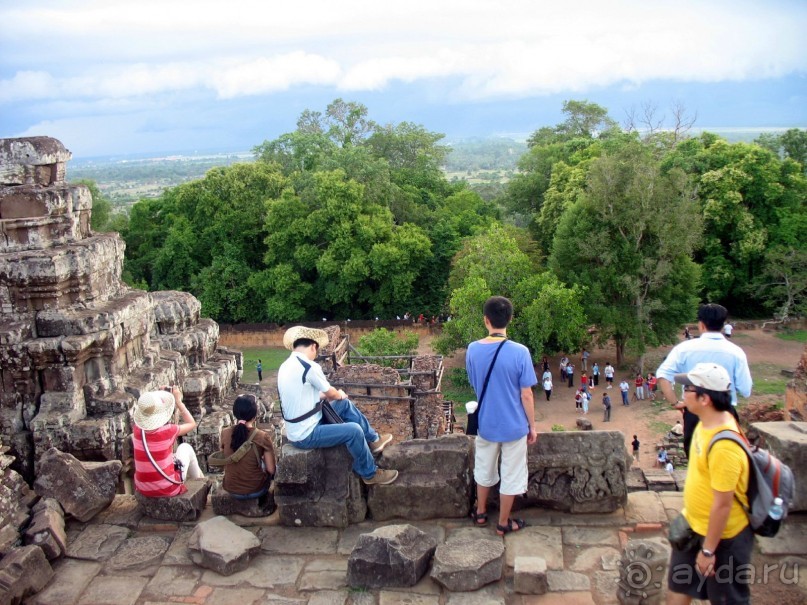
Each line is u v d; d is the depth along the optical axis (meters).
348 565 6.82
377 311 52.91
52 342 10.62
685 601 5.79
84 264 11.41
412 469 7.88
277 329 51.12
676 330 42.19
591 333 42.12
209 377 15.88
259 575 7.09
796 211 50.78
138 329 12.55
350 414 8.03
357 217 50.28
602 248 40.38
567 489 7.69
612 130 69.50
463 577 6.61
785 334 46.25
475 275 40.19
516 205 65.94
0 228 11.10
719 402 5.38
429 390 22.08
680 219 38.78
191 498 8.09
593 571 6.84
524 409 7.20
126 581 7.11
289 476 7.73
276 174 54.97
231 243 54.22
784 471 5.47
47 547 7.39
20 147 11.41
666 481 11.59
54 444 10.51
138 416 8.07
